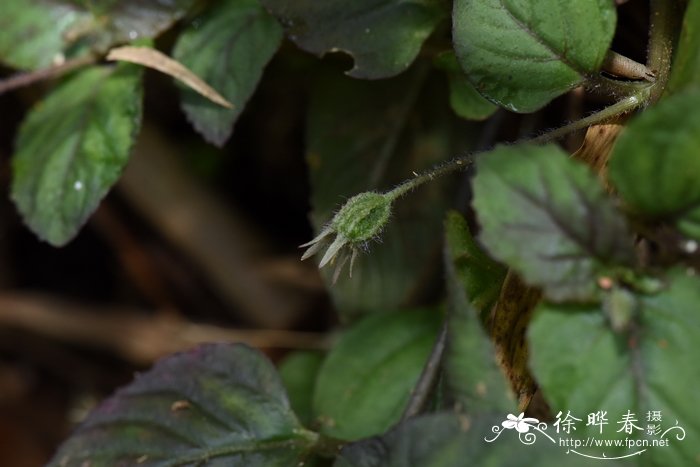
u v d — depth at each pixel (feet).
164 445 0.87
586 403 0.79
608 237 0.79
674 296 0.79
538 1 0.85
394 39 0.89
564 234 0.79
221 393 0.88
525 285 0.85
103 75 0.94
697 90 0.78
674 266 0.80
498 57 0.85
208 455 0.87
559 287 0.79
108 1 0.94
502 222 0.79
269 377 0.88
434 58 0.91
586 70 0.85
